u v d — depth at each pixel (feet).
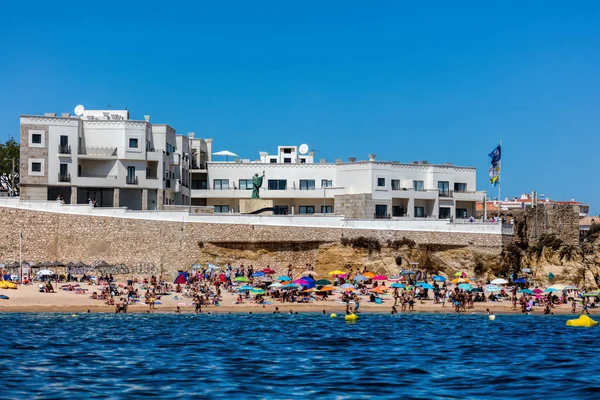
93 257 409.08
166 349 259.80
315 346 271.28
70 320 323.98
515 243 440.86
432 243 429.79
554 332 315.37
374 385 206.59
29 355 242.99
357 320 341.82
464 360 246.68
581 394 198.39
